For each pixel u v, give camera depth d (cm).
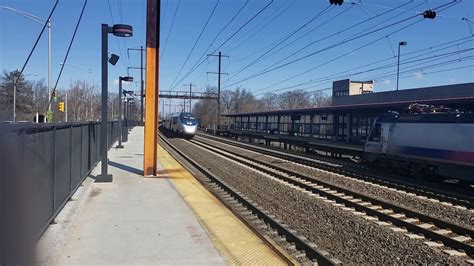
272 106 11806
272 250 680
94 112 9588
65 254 625
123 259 611
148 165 1527
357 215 1104
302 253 743
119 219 851
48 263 564
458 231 964
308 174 2017
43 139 673
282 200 1292
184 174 1630
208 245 690
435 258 755
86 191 1130
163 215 897
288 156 2936
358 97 5141
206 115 11188
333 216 1072
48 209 721
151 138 1530
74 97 9025
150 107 1530
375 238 879
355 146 2903
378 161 2352
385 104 2686
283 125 5194
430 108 2075
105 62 1338
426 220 1056
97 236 725
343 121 3631
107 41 1340
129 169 1705
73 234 734
